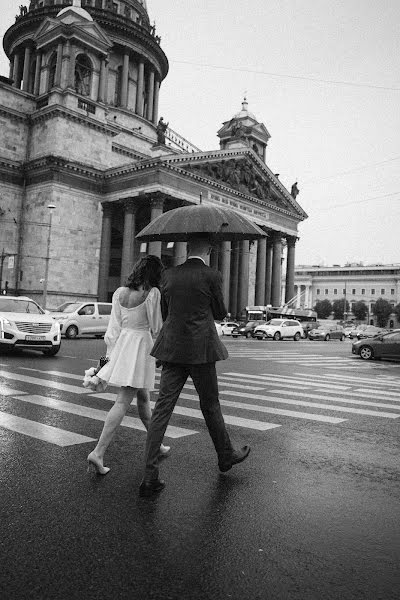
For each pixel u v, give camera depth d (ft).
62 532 12.81
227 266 187.11
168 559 11.59
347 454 21.36
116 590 10.27
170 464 18.95
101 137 167.12
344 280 503.61
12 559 11.37
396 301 472.85
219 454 17.70
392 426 27.25
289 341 153.48
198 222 17.28
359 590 10.52
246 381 45.16
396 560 11.85
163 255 183.11
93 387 18.07
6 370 44.06
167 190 156.04
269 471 18.60
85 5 201.16
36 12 199.72
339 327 201.36
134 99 212.64
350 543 12.69
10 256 141.69
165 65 229.86
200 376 16.76
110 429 17.48
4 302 60.49
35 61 202.39
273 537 12.91
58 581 10.53
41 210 155.43
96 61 170.09
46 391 33.71
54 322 58.85
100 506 14.61
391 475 18.58
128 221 159.63
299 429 25.75
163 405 16.19
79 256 158.81
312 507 15.10
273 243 212.43
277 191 211.61
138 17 219.61
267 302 213.46
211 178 174.09
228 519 13.97
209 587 10.49
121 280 158.81
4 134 160.15
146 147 205.26
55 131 156.46
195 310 16.42
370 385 45.70
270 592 10.36
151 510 14.43
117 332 18.20
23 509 14.20
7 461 18.45
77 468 18.03
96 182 164.35
